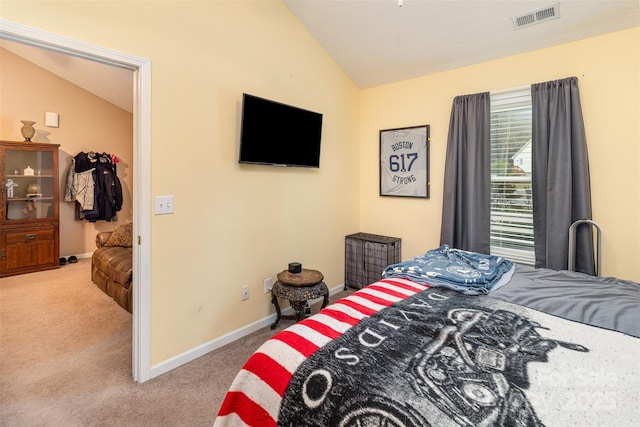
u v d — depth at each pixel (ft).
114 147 17.15
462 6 7.51
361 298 5.14
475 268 6.36
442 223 9.75
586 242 7.47
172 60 6.52
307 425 2.96
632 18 6.83
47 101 14.73
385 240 10.84
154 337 6.52
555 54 8.00
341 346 3.63
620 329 4.07
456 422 2.51
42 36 4.91
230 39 7.56
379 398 2.81
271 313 9.05
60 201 15.40
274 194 8.93
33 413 5.42
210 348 7.53
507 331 4.01
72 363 6.97
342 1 8.21
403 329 4.04
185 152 6.84
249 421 3.36
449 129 9.53
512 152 8.79
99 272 11.42
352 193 11.89
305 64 9.55
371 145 11.84
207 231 7.35
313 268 10.37
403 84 10.85
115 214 16.70
